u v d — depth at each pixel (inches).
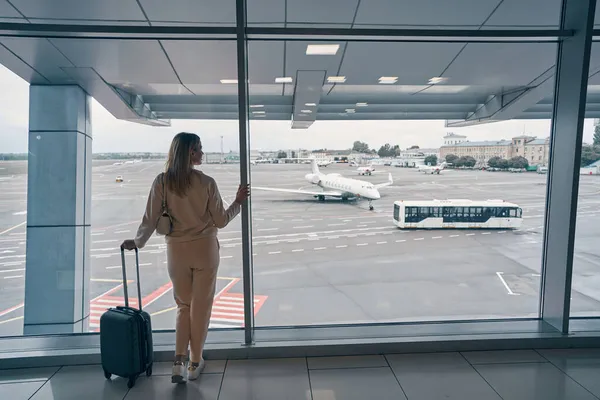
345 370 106.7
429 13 129.9
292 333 124.0
